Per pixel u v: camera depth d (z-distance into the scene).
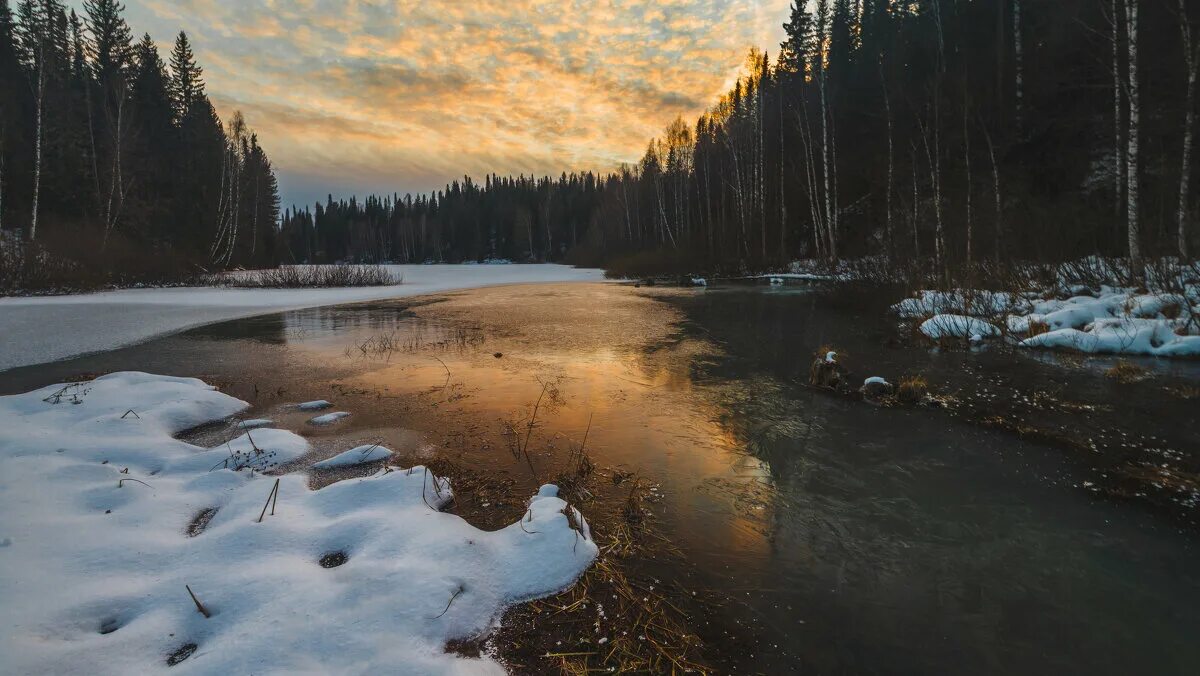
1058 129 20.05
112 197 28.36
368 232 102.19
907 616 2.77
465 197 105.56
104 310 14.54
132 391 5.99
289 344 10.11
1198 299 9.12
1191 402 6.17
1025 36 23.06
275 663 2.03
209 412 5.71
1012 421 5.73
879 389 6.76
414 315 14.65
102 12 35.94
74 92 32.97
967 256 15.55
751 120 35.22
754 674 2.34
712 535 3.50
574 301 18.48
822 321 12.91
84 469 3.80
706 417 5.89
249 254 40.00
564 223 83.19
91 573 2.58
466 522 3.34
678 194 44.38
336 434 5.25
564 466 4.53
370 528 3.11
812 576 3.10
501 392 6.82
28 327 11.37
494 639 2.41
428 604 2.47
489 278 33.94
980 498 4.07
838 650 2.52
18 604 2.25
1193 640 2.62
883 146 27.75
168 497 3.56
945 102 22.78
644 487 4.18
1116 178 15.46
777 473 4.48
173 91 42.41
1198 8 15.70
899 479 4.39
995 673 2.40
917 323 11.47
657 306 16.62
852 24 35.91
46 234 22.98
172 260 25.08
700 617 2.70
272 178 49.56
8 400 5.57
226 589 2.49
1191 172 14.72
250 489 3.70
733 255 32.75
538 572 2.85
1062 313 9.73
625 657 2.37
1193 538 3.53
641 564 3.13
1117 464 4.66
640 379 7.52
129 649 2.10
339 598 2.45
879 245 23.50
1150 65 16.41
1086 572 3.17
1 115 26.75
